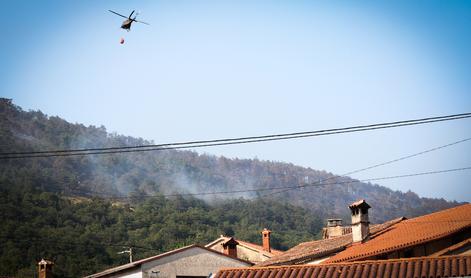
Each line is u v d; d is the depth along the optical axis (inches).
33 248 2770.7
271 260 1843.0
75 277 2689.5
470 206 1497.3
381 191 7303.2
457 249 1211.9
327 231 2073.1
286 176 7829.7
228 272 1039.0
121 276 1839.3
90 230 3287.4
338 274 975.6
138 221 3693.4
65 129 6791.3
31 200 3440.0
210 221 4165.8
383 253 1338.6
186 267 1861.5
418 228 1445.6
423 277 932.0
